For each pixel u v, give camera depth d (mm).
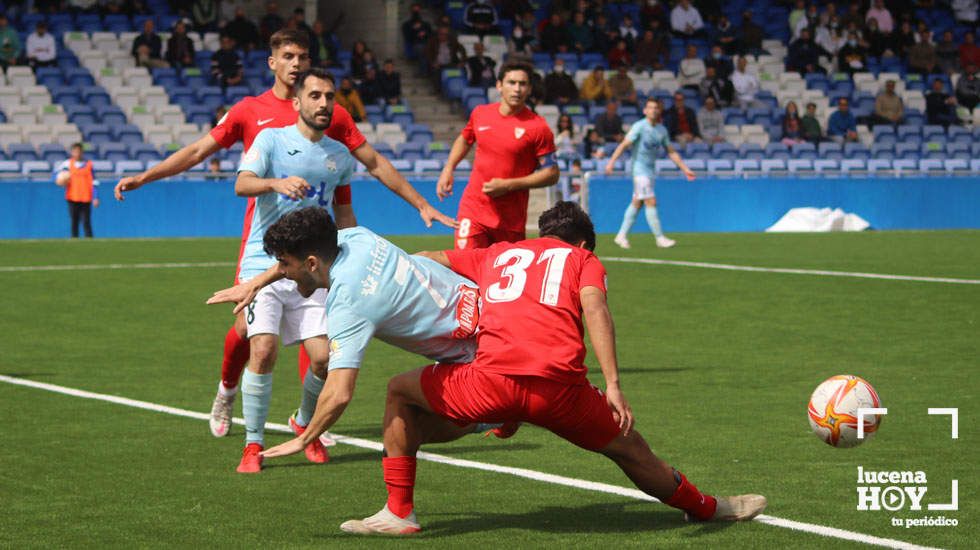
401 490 5941
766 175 31391
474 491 6773
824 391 6496
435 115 35031
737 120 35750
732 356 11516
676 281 17750
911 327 13258
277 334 7410
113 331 13281
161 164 8094
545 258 5863
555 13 37688
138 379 10469
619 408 5496
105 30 34156
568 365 5656
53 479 7066
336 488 6891
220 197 28047
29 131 29406
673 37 38688
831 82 38250
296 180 7152
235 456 7691
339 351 5730
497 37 37344
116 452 7773
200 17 34938
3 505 6484
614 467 7316
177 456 7684
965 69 39125
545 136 10375
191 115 31172
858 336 12664
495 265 5957
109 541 5812
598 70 34938
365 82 33688
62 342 12500
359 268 5766
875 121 36625
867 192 31609
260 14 38531
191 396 9719
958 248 23906
